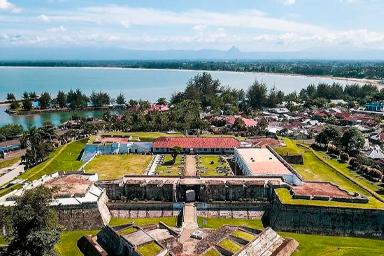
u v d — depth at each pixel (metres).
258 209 109.12
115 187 113.88
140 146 167.12
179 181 115.75
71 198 103.12
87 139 187.50
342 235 97.75
